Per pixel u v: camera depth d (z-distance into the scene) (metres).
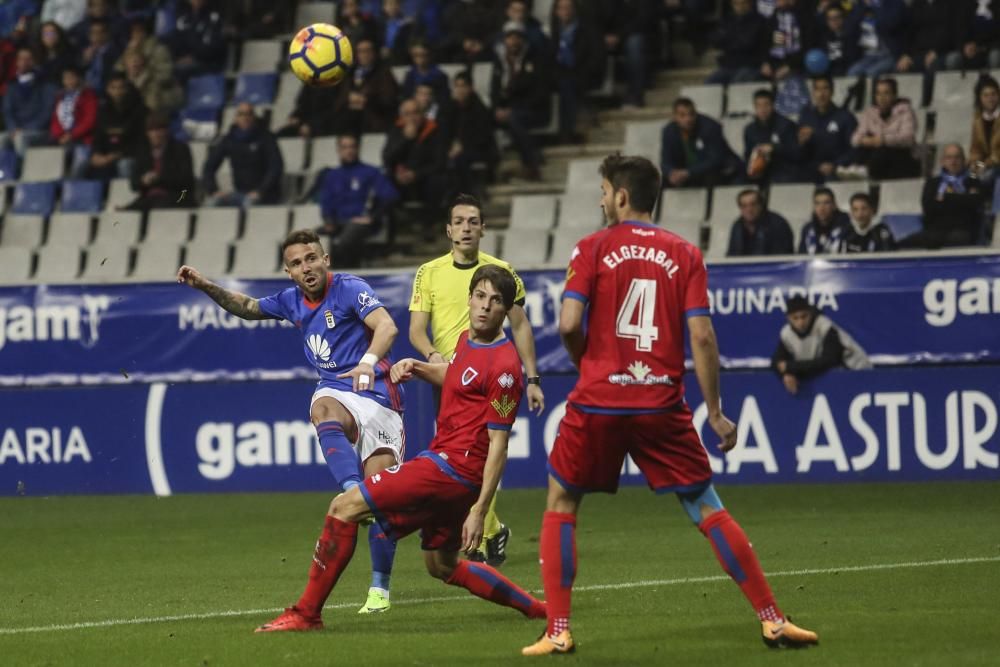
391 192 58.44
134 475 50.31
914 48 60.34
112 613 26.58
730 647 20.62
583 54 63.41
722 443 20.14
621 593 27.08
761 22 61.56
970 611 23.44
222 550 36.34
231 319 49.69
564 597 20.41
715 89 61.69
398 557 34.06
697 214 56.09
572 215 58.53
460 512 22.84
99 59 70.19
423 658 20.28
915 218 52.78
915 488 44.38
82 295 50.59
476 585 23.61
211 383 49.78
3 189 66.06
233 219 60.84
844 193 54.97
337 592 28.56
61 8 75.81
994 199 52.72
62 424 50.69
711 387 19.97
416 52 62.56
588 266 20.20
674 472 20.17
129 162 65.62
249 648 21.52
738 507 41.88
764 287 46.50
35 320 50.88
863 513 39.50
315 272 26.16
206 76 69.06
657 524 39.16
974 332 45.06
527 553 34.53
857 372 45.81
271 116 67.50
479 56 66.06
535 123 62.50
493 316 22.69
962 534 34.59
